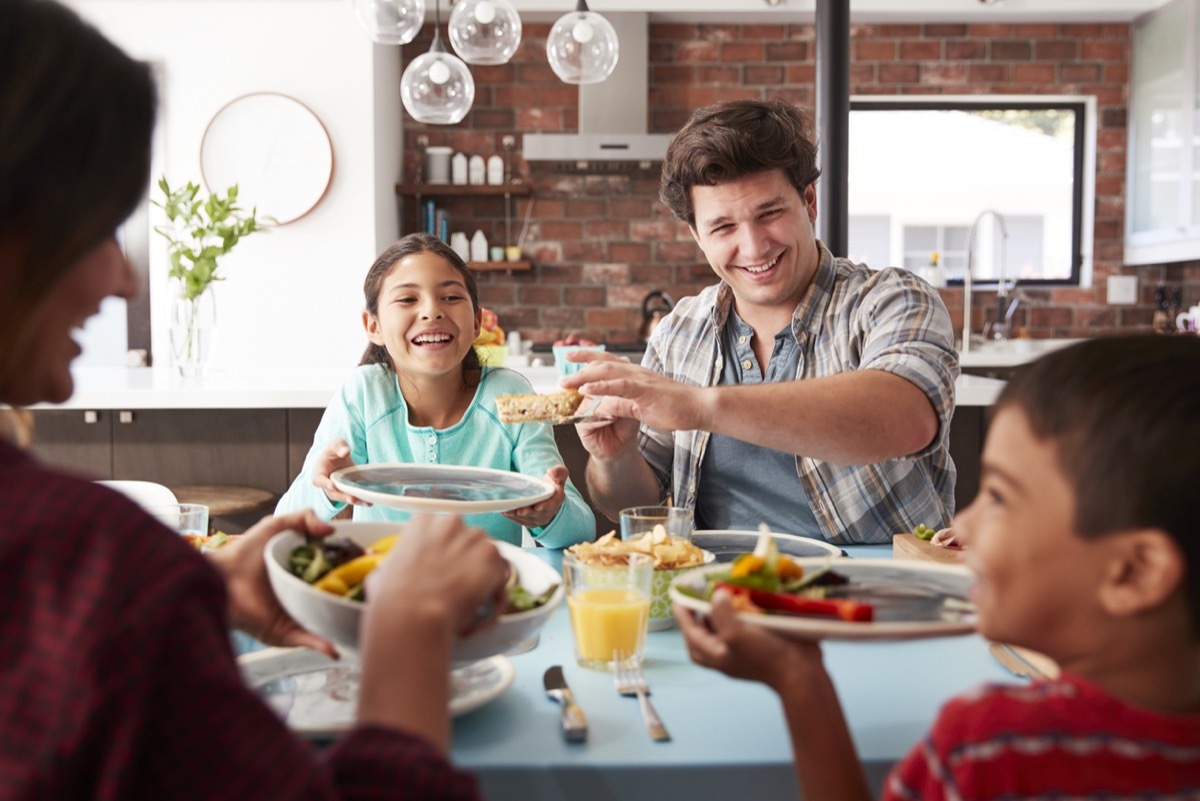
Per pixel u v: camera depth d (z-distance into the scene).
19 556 0.46
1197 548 0.58
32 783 0.44
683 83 5.75
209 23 4.95
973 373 4.88
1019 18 5.64
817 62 2.59
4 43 0.49
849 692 0.99
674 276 5.83
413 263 1.80
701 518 1.86
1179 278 5.71
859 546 1.72
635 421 1.70
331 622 0.82
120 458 3.01
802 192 1.73
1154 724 0.58
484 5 3.10
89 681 0.45
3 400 0.55
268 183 5.00
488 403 1.90
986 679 1.02
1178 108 5.09
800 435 1.40
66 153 0.49
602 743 0.85
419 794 0.55
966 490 2.98
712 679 1.03
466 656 0.82
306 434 3.02
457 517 0.73
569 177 5.80
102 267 0.54
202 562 0.50
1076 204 5.80
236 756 0.47
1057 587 0.62
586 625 1.05
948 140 5.82
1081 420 0.61
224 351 5.07
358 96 5.00
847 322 1.77
